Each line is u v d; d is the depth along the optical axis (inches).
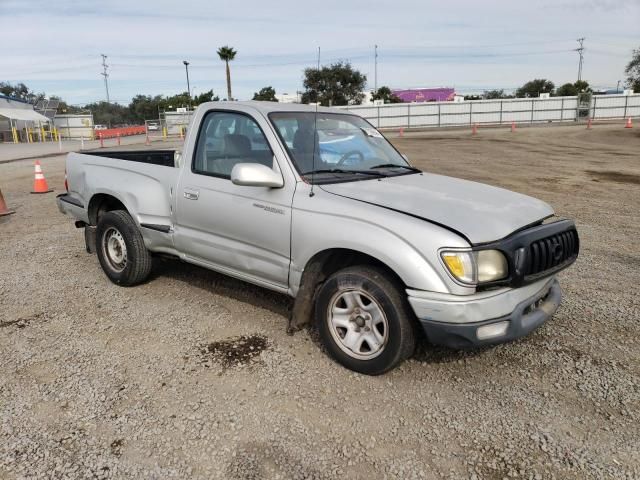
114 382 134.8
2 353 150.3
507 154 778.8
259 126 157.6
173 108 3137.3
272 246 151.9
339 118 181.2
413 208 133.0
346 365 140.7
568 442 112.7
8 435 113.3
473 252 120.3
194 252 177.8
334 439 113.3
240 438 113.2
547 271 133.2
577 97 1982.0
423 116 2044.8
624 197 410.6
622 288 205.0
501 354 150.8
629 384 135.1
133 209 192.2
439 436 114.6
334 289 138.6
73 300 190.9
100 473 102.3
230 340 158.4
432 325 122.6
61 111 3427.7
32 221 330.6
